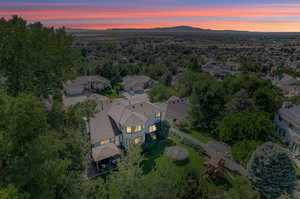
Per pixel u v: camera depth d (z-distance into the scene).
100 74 80.94
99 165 28.73
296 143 31.50
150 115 36.62
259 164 21.19
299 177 24.38
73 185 13.62
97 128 32.59
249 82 43.44
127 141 33.12
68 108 18.12
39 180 9.23
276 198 19.55
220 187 23.73
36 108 9.73
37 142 9.58
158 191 13.78
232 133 29.28
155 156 30.97
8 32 13.51
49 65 15.80
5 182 8.27
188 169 15.11
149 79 78.56
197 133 39.19
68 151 15.80
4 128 8.54
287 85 70.69
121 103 40.56
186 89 59.91
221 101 39.19
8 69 14.57
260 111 34.56
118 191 14.94
